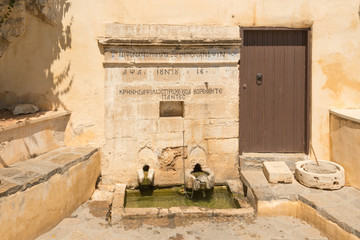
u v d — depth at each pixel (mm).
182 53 6516
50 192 4875
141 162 6648
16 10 5941
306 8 6504
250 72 6777
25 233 4398
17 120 5402
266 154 6906
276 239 4871
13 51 6254
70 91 6359
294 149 6922
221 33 6516
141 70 6480
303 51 6750
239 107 6801
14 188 4199
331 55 6562
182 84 6594
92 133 6473
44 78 6320
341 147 6238
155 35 6395
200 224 5289
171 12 6414
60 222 5152
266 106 6852
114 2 6297
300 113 6859
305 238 4906
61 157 5637
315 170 5953
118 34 6320
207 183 6242
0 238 3955
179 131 6680
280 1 6512
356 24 6512
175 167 6746
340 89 6609
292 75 6801
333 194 5559
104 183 6598
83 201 5844
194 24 6469
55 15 6176
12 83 6320
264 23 6555
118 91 6461
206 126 6727
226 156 6824
